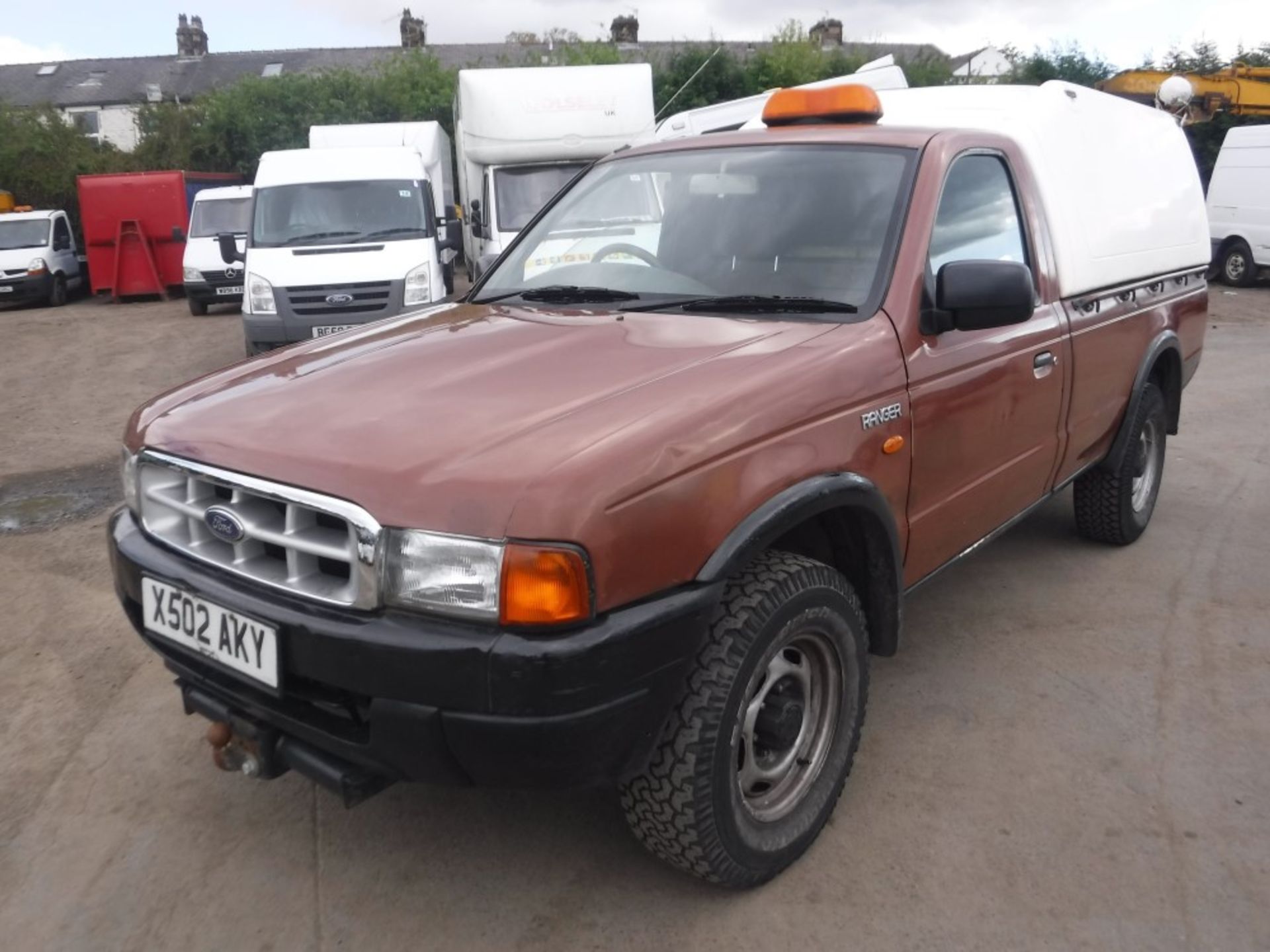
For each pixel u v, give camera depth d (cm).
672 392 241
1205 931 248
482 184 1243
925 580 323
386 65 3216
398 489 212
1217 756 320
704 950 246
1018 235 359
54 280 1967
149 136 3053
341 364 282
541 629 204
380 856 283
